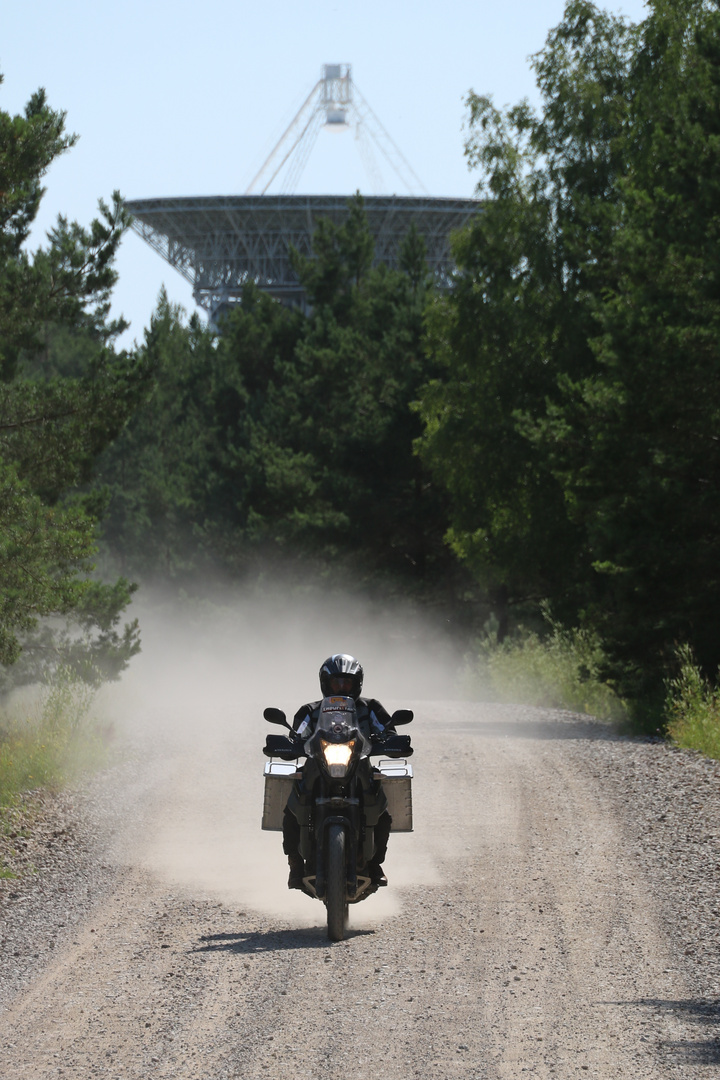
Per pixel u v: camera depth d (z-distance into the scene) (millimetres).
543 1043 20766
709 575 84562
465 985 24375
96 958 26688
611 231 109000
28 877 34719
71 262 71812
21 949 27391
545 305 147000
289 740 31422
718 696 70938
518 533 153500
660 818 42844
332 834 28359
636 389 84375
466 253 153250
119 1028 21906
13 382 73125
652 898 31562
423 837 41531
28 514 60312
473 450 153250
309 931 29391
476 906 31609
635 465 86438
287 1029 21719
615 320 85938
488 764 58562
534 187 147250
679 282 85938
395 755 30594
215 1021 22234
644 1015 22188
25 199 72125
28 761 51500
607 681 91812
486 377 153500
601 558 89688
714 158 86188
